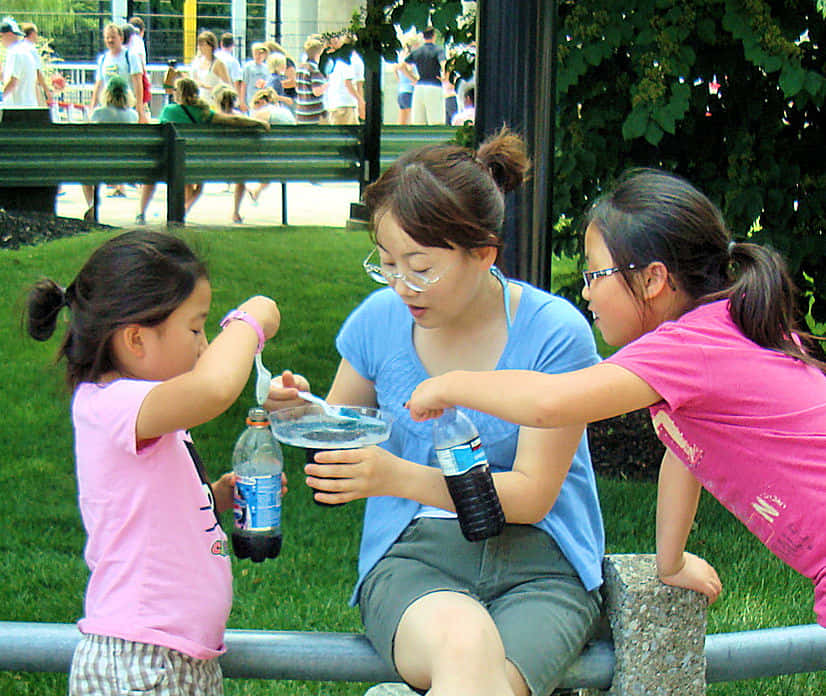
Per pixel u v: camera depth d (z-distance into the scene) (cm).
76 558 453
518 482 238
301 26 2014
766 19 493
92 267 228
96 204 1176
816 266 567
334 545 468
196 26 1902
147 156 1061
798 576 450
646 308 239
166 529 220
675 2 511
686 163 576
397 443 260
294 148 1133
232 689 362
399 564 244
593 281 244
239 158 1111
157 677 212
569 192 565
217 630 225
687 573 236
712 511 517
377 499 262
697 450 231
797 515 224
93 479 222
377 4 624
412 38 1617
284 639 238
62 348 235
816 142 570
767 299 226
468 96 1098
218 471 534
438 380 228
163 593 218
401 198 227
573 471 260
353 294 898
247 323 231
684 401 222
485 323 255
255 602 411
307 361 705
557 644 227
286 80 1641
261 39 1967
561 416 217
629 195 240
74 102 1769
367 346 267
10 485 523
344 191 1666
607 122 562
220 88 1256
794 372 227
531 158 385
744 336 228
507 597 240
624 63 557
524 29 376
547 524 249
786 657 254
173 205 1063
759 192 542
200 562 224
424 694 225
